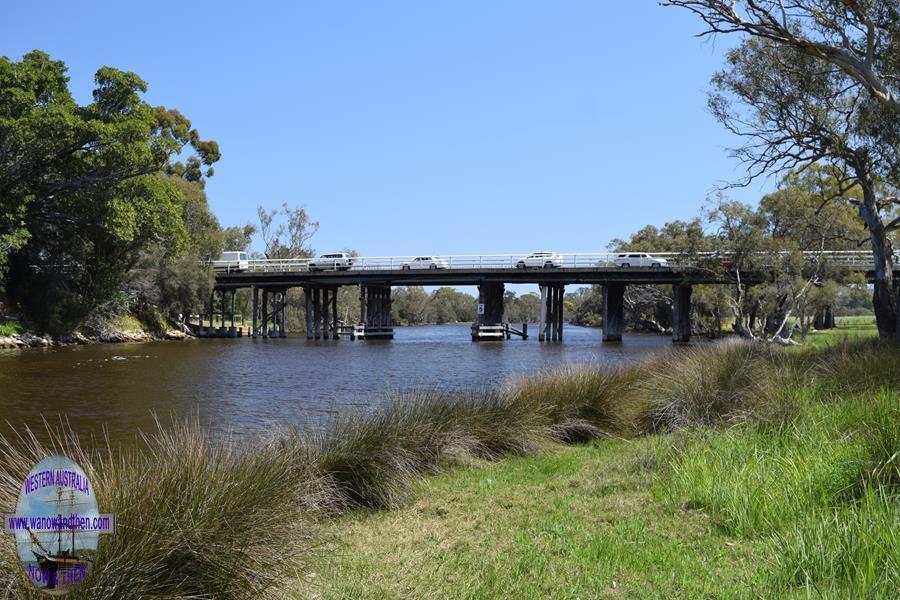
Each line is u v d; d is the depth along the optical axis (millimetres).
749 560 5062
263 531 4484
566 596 4555
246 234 87812
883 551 4312
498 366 30938
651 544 5570
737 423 8820
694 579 4797
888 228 21688
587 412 11516
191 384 21875
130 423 13805
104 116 41344
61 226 43969
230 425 13273
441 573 5051
